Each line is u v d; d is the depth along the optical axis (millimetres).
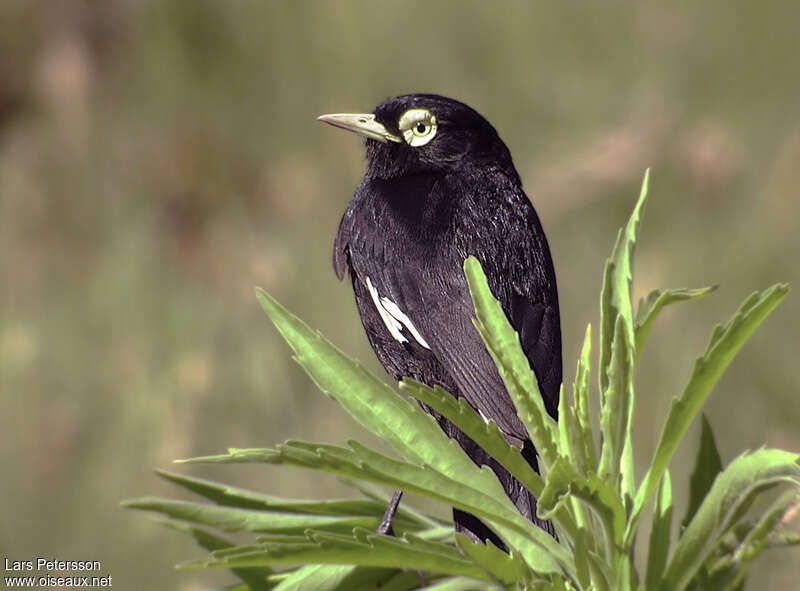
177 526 4637
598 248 12148
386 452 11000
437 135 7309
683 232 11961
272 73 14039
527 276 6422
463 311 6250
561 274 11977
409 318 6500
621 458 4160
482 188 6879
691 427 10500
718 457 4586
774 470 4027
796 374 10547
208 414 11641
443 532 5168
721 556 4234
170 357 12039
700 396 3773
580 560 3908
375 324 7391
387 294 6629
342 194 13359
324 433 11312
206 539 4641
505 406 5715
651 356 10938
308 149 13742
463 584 4203
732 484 4066
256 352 11773
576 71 13359
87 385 12094
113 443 11625
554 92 13391
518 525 3918
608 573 3979
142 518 11055
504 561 3834
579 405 4078
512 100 13531
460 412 3688
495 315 4105
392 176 7457
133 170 13984
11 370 12172
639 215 4488
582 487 3686
